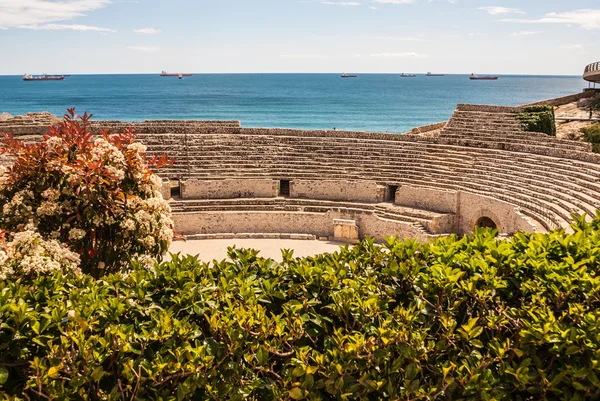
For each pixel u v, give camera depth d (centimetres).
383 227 4600
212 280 1387
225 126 5912
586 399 1183
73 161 2119
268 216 4794
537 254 1399
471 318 1215
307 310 1311
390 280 1393
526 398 1276
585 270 1325
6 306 1141
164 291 1361
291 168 5384
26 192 2078
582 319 1207
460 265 1390
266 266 1447
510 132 5334
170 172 5234
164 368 1129
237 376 1171
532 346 1202
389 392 1151
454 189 4775
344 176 5228
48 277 1449
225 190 5134
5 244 1758
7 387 1134
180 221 4716
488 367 1240
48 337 1123
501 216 4169
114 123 5825
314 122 17838
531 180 4447
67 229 2142
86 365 1114
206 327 1291
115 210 2091
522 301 1297
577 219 1698
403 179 5097
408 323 1223
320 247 4459
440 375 1213
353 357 1177
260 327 1218
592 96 7475
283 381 1176
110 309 1216
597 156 4406
